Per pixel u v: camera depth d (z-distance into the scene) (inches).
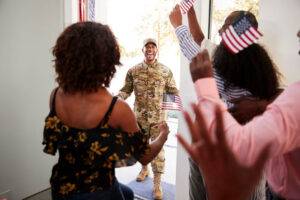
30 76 108.0
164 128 55.7
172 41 160.1
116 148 44.2
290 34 61.9
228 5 80.4
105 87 47.1
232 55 37.9
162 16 158.4
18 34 101.9
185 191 89.0
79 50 43.3
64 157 44.9
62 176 45.2
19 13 101.2
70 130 44.1
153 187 120.0
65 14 108.2
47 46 112.1
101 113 44.2
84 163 44.1
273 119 22.4
